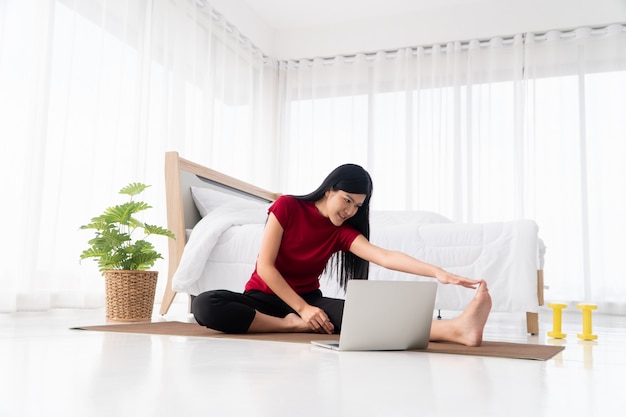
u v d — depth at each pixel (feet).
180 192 9.45
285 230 5.89
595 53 14.28
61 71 9.29
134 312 8.06
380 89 15.92
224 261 8.66
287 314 6.09
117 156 10.52
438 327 5.33
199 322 5.80
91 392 2.48
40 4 8.84
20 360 3.51
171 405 2.23
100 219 8.38
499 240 7.60
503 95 14.80
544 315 12.76
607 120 14.01
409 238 7.91
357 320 4.48
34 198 8.63
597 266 13.70
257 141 15.89
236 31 14.92
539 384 3.05
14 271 8.30
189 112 12.78
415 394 2.62
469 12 15.15
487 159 14.67
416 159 15.33
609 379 3.32
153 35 11.57
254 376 3.02
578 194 14.02
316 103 16.46
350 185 5.60
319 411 2.19
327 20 16.39
